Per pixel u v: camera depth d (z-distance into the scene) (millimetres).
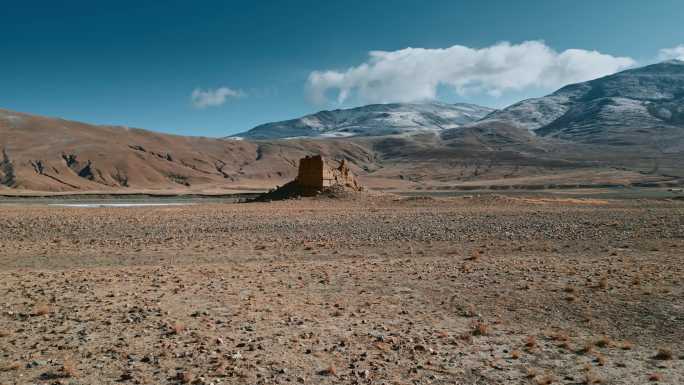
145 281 17453
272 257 23391
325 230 32906
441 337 11547
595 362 10078
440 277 18094
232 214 44438
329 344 10945
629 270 18438
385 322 12719
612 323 12523
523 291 15750
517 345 11086
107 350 10336
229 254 24188
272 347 10672
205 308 13820
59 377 8984
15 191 155250
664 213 41062
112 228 34125
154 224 36375
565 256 22562
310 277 18312
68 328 11820
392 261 21734
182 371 9289
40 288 16203
